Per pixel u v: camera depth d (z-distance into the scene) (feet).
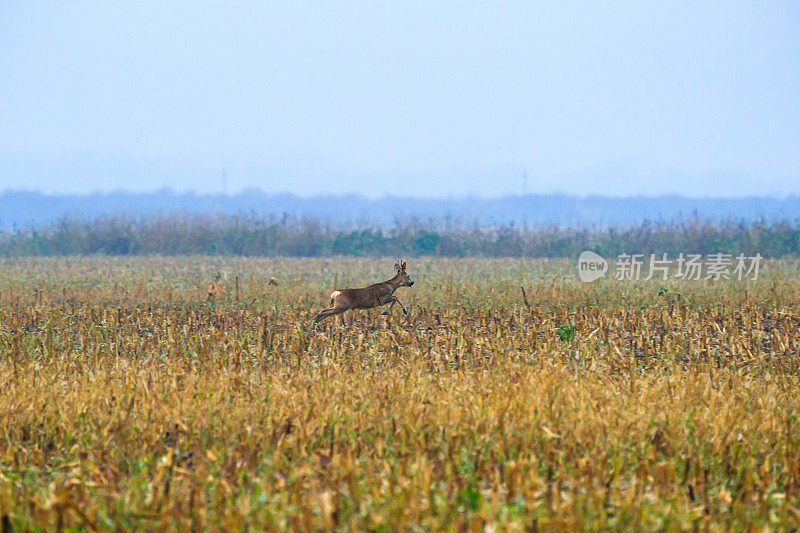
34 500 85.51
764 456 102.63
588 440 104.06
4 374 143.23
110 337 193.26
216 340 183.32
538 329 197.26
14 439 110.01
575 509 83.41
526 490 86.07
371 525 78.48
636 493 87.86
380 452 100.12
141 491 89.30
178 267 498.28
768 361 167.12
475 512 82.64
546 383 133.08
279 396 123.85
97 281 362.33
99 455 102.06
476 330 193.26
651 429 108.47
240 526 78.84
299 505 83.61
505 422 110.01
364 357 166.50
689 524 81.05
